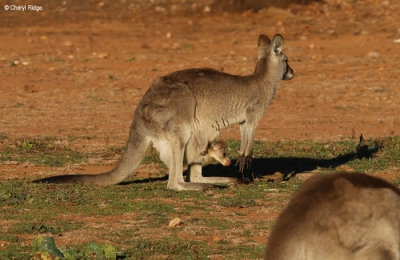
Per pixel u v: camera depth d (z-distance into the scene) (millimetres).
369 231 9656
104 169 27656
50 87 49844
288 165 28609
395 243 9789
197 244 16906
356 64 58875
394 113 42219
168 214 20219
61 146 32250
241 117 24312
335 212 9688
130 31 79625
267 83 24672
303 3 94312
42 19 87438
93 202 21406
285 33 76750
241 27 82000
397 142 32562
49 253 15039
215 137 23906
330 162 29156
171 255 15820
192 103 23000
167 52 65188
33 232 17609
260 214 20578
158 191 23266
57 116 40594
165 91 22984
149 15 92375
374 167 27984
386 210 9797
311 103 45156
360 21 84250
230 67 57125
